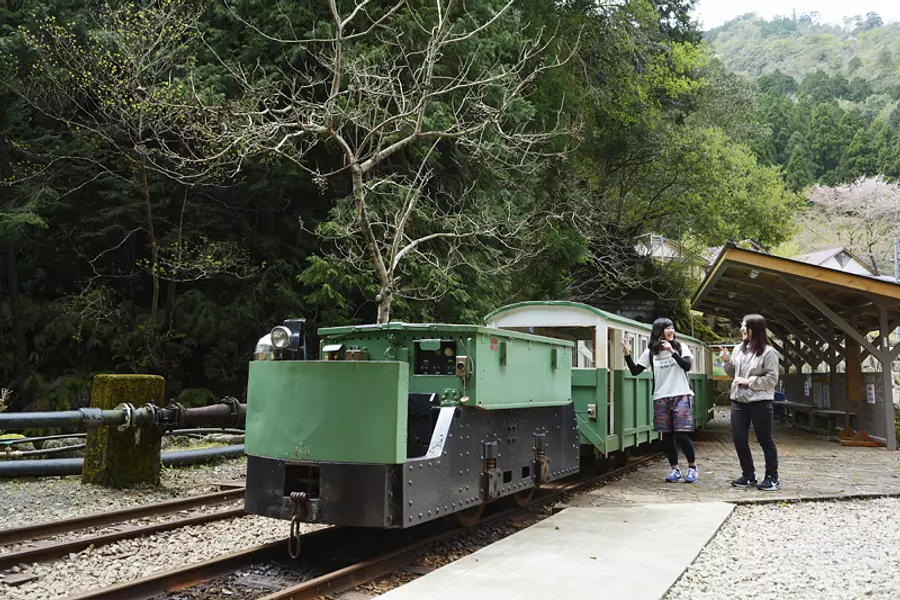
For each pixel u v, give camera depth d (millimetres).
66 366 17047
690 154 28469
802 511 7664
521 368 7109
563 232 19531
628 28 25094
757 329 8969
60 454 11367
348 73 12711
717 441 15789
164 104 12250
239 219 17797
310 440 5363
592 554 5508
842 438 15000
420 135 11570
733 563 5547
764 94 77688
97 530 6766
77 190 17875
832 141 67812
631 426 10648
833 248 53281
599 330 9727
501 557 5410
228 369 17375
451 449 5918
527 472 7387
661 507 7461
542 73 19188
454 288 15180
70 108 16891
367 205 13898
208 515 7234
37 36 15641
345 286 14742
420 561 5695
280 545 5906
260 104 14031
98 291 16750
